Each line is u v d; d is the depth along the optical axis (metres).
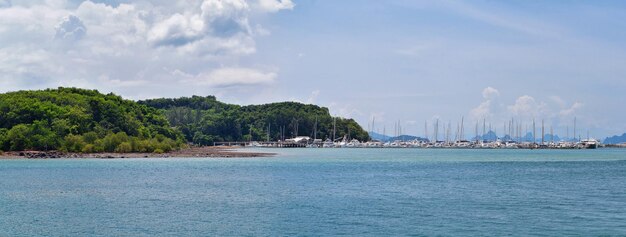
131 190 92.00
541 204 76.25
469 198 82.75
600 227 59.69
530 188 97.19
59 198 81.56
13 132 189.00
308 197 83.69
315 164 168.88
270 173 129.50
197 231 58.06
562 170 146.75
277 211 70.19
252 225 61.03
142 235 56.22
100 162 164.38
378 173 132.25
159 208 72.56
